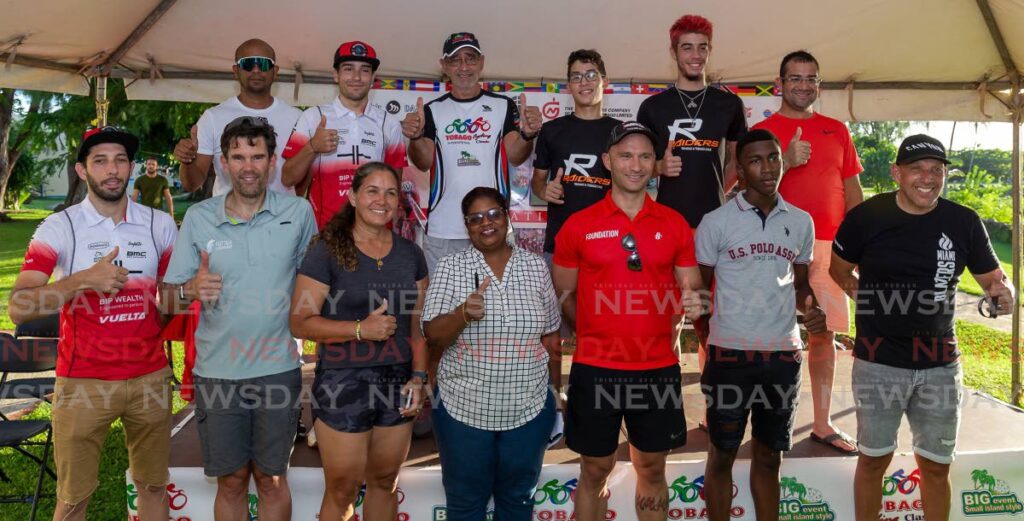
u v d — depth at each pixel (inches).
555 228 150.6
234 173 113.7
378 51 204.8
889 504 141.7
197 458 141.1
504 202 118.1
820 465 142.1
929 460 129.8
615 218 120.2
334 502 118.3
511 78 219.3
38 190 1594.5
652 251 118.6
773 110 218.4
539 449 120.4
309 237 123.2
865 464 132.6
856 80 220.1
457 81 157.5
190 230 116.6
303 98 212.2
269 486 122.3
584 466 125.0
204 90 209.5
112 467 182.4
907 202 124.0
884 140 911.0
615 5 187.8
